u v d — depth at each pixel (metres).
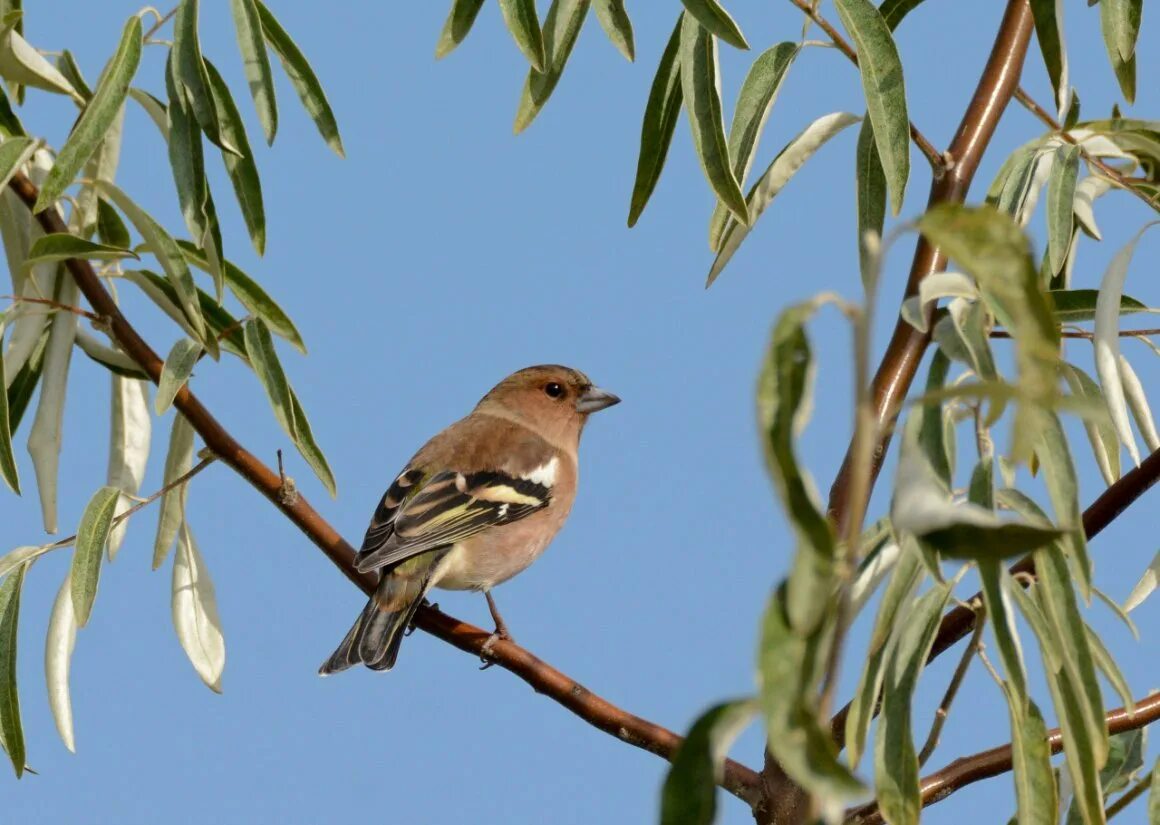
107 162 11.08
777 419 4.11
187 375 9.95
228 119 9.92
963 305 7.39
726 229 9.37
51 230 10.66
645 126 9.66
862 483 4.21
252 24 10.02
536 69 8.77
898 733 6.93
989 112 9.46
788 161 9.30
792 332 4.16
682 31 8.95
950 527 4.76
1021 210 9.01
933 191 9.30
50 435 10.56
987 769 8.68
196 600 11.11
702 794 4.43
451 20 9.10
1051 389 4.18
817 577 3.98
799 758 3.85
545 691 9.72
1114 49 9.45
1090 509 9.14
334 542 10.75
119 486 11.41
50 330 10.65
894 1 10.49
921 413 6.38
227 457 10.62
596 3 9.18
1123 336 9.57
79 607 9.86
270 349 10.30
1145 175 10.61
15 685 10.12
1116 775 9.45
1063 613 6.78
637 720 9.47
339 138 10.23
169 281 10.33
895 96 8.56
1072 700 6.75
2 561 10.25
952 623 8.81
